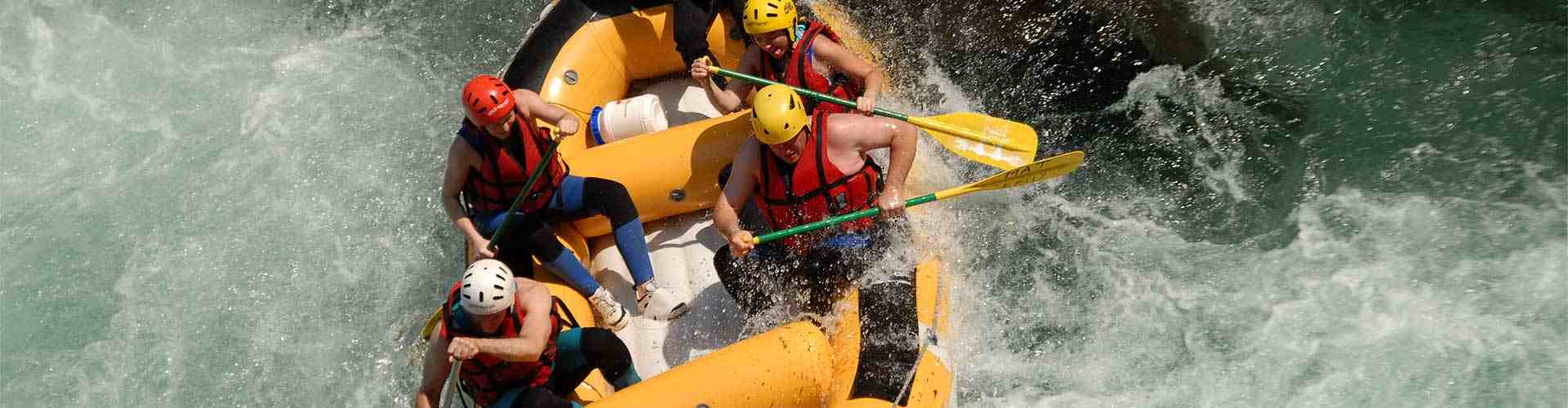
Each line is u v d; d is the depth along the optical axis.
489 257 4.40
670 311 4.62
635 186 4.81
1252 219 5.25
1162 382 4.66
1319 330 4.73
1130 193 5.46
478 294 3.64
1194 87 5.84
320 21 7.18
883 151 5.28
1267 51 5.86
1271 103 5.69
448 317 3.79
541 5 7.16
